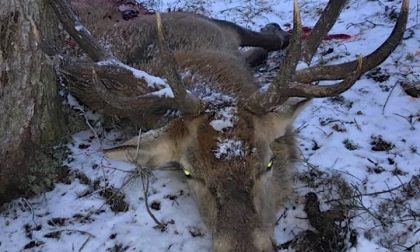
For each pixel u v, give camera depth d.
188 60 1.11
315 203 1.04
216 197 0.89
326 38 1.49
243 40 1.47
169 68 0.89
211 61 1.12
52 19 1.12
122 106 0.93
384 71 1.33
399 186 1.04
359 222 0.99
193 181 0.94
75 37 1.06
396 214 1.00
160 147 0.99
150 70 1.15
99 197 1.08
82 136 1.19
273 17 1.70
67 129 1.18
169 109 1.02
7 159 1.07
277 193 1.01
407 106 1.23
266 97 0.91
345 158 1.11
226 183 0.88
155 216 1.04
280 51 1.57
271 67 1.51
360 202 1.02
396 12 1.54
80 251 1.00
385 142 1.15
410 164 1.09
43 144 1.12
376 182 1.06
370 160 1.11
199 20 1.36
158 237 1.01
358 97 1.27
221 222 0.86
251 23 1.68
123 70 1.04
